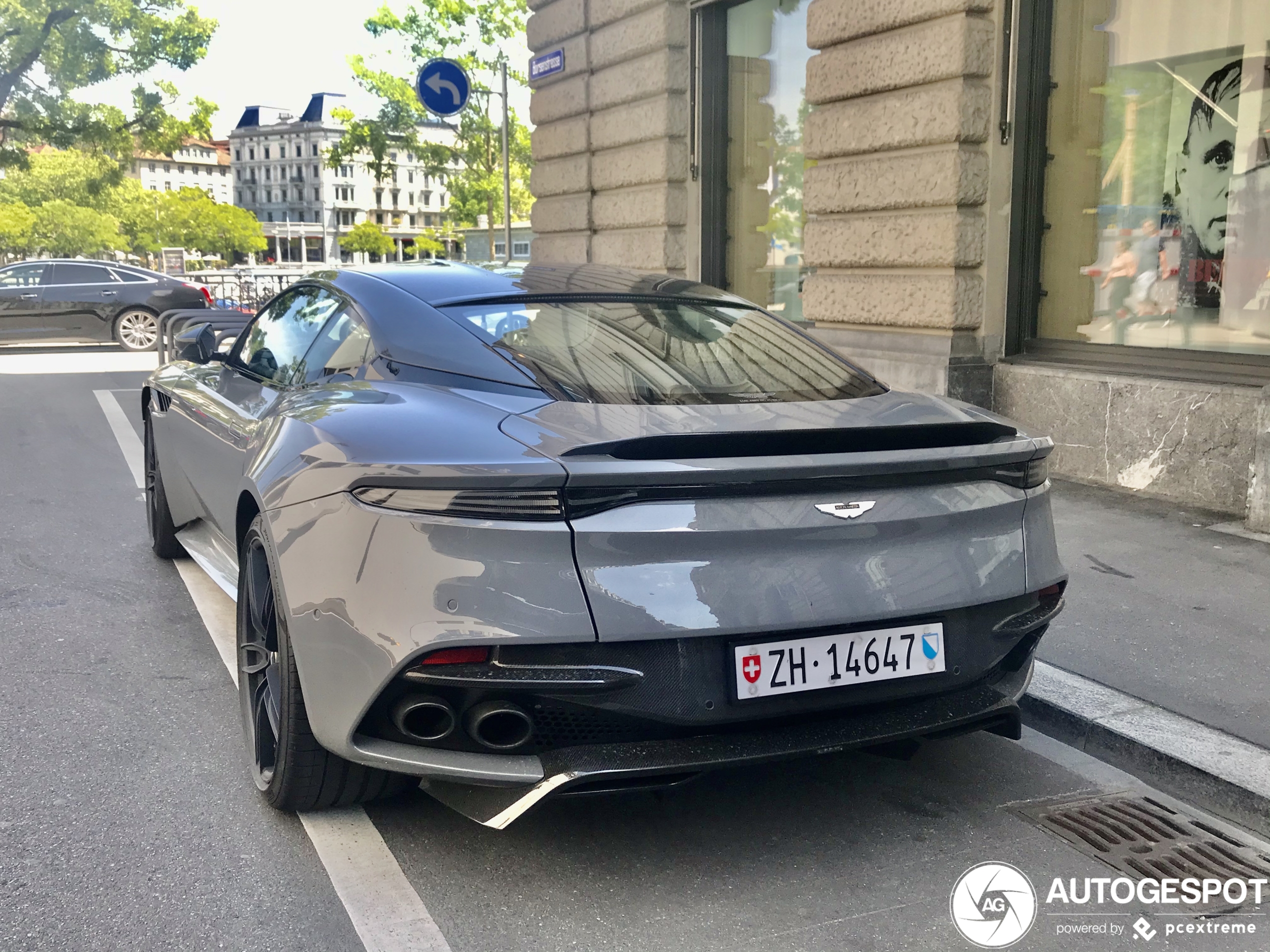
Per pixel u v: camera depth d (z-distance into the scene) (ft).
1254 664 12.32
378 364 9.79
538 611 7.35
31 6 148.97
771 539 7.72
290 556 8.36
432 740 7.75
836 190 27.53
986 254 24.54
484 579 7.39
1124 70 23.26
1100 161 23.75
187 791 9.56
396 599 7.56
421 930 7.58
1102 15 23.56
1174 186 22.50
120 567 16.74
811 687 7.91
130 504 21.21
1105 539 17.58
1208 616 13.94
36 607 14.74
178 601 15.07
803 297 29.32
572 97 40.57
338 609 7.88
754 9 34.04
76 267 57.67
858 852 8.78
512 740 7.72
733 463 7.57
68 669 12.51
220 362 14.88
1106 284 23.75
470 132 108.27
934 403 9.87
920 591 8.16
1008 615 8.77
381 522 7.71
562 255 42.68
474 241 112.88
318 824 9.03
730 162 35.86
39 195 303.27
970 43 23.59
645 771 7.54
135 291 58.18
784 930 7.66
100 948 7.27
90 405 35.19
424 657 7.46
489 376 9.14
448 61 43.19
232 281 67.72
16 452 26.78
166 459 15.71
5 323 55.77
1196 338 22.12
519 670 7.38
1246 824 9.45
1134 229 23.17
